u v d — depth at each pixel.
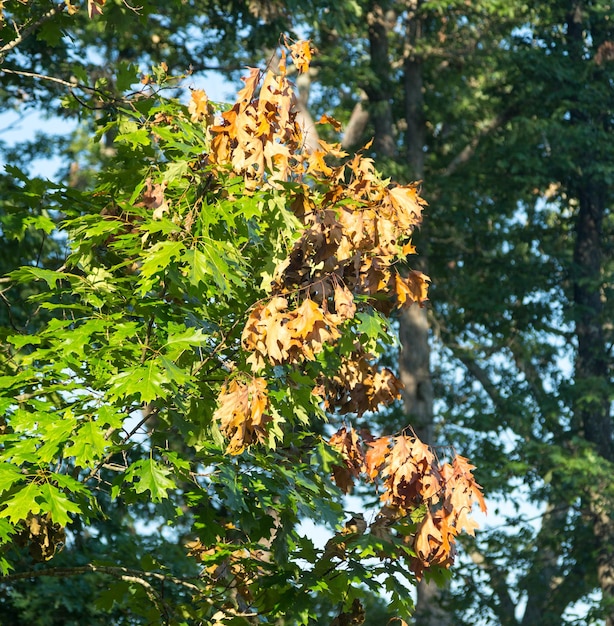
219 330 7.67
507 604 26.34
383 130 27.34
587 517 25.78
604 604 24.27
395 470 7.59
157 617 8.50
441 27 27.94
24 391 8.15
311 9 21.06
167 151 8.11
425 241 26.45
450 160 28.98
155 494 6.98
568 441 27.08
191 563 15.78
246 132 6.56
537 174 26.41
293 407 7.86
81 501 7.27
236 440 6.81
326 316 6.75
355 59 26.98
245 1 20.84
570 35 27.91
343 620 8.16
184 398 7.36
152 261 6.55
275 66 21.06
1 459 6.56
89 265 7.82
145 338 7.28
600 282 26.97
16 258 11.27
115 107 8.99
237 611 8.24
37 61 14.59
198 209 7.16
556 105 27.12
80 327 7.03
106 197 8.27
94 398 6.92
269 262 7.26
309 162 7.16
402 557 7.89
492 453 26.52
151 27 21.36
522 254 28.44
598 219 28.05
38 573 8.17
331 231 6.80
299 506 7.89
